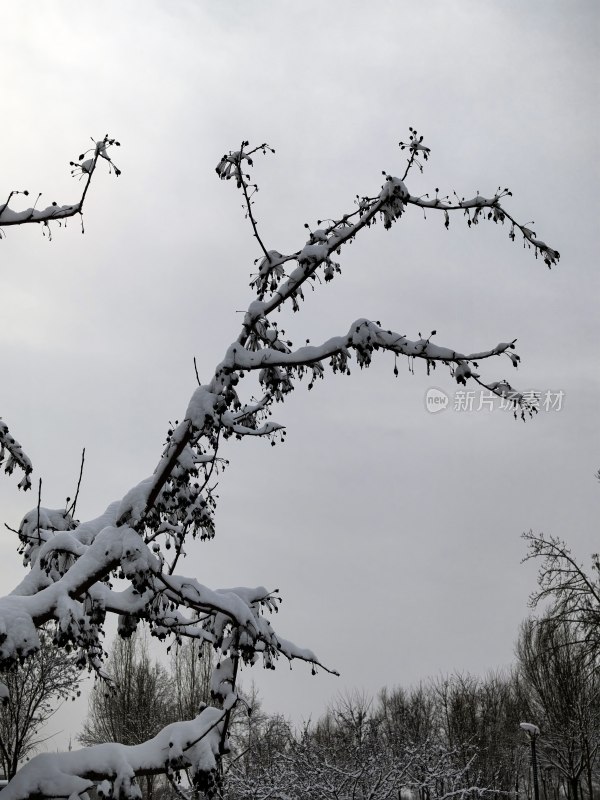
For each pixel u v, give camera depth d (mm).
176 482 6902
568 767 33219
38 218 6707
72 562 7707
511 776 33750
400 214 6840
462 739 33969
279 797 15508
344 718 19078
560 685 30656
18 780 6773
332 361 6602
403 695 40344
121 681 36125
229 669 7449
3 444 9062
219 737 7449
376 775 17047
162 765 7227
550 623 26312
